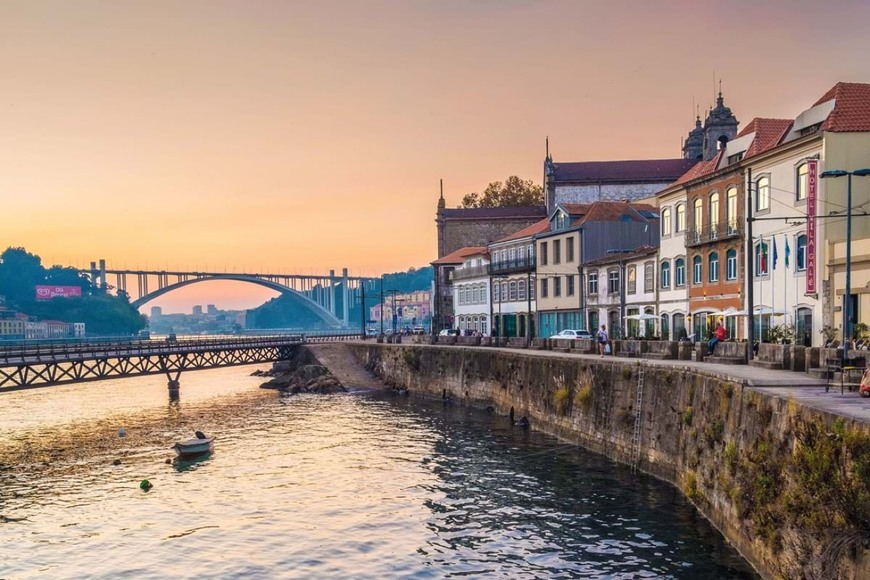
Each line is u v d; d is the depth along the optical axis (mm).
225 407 57625
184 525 26500
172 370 64125
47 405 60500
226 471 34438
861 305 33094
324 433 44156
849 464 14719
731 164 44844
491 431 43250
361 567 22203
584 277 65625
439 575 21391
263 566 22484
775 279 40469
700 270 49156
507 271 78250
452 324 97062
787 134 40656
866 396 19906
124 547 24344
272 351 82812
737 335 44281
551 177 86688
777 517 17859
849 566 14289
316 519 26859
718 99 82562
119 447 40750
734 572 19688
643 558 21500
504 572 21344
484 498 28625
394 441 40969
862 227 35688
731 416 22781
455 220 105250
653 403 30719
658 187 85500
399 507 28000
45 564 23000
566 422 39219
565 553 22406
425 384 63031
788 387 22281
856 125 35469
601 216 65875
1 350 55250
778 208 40219
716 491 23328
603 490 28625
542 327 72938
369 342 82875
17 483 32750
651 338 51219
